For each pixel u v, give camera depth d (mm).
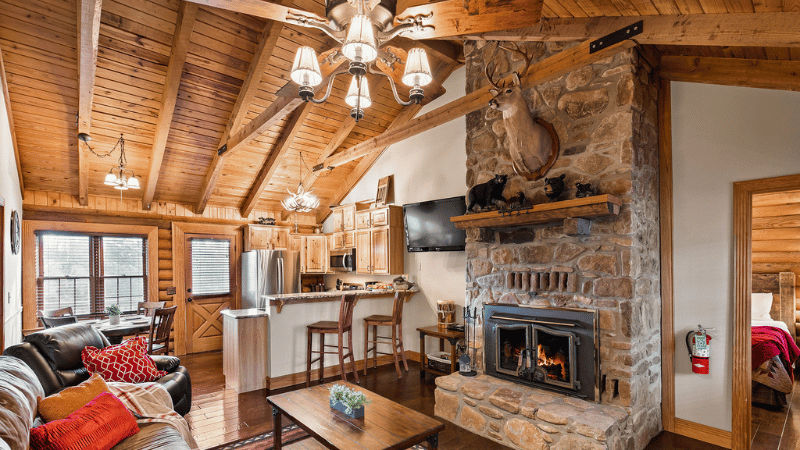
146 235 6152
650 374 3166
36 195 5309
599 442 2555
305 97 2137
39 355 2670
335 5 1880
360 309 5141
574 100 3320
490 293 3828
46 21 3664
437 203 5008
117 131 4879
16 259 4504
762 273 5270
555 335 3219
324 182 6984
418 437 2213
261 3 1833
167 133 4855
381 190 6117
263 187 6395
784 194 5055
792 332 4988
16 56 3826
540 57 3547
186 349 6332
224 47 4336
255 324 4410
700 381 3189
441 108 4250
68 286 5504
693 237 3260
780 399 3742
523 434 2967
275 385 4426
